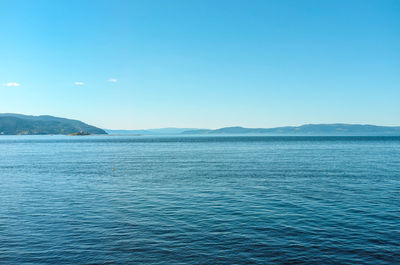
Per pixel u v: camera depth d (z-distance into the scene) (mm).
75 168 52469
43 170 49656
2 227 18812
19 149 120938
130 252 14875
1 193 29812
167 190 30969
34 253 14883
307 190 30391
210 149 115750
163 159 70938
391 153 84250
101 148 129500
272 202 25125
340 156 74625
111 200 26312
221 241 16219
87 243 16062
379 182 35125
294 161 62219
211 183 35250
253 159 68312
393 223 19156
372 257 14234
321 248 15242
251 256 14336
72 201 25984
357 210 22312
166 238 16703
